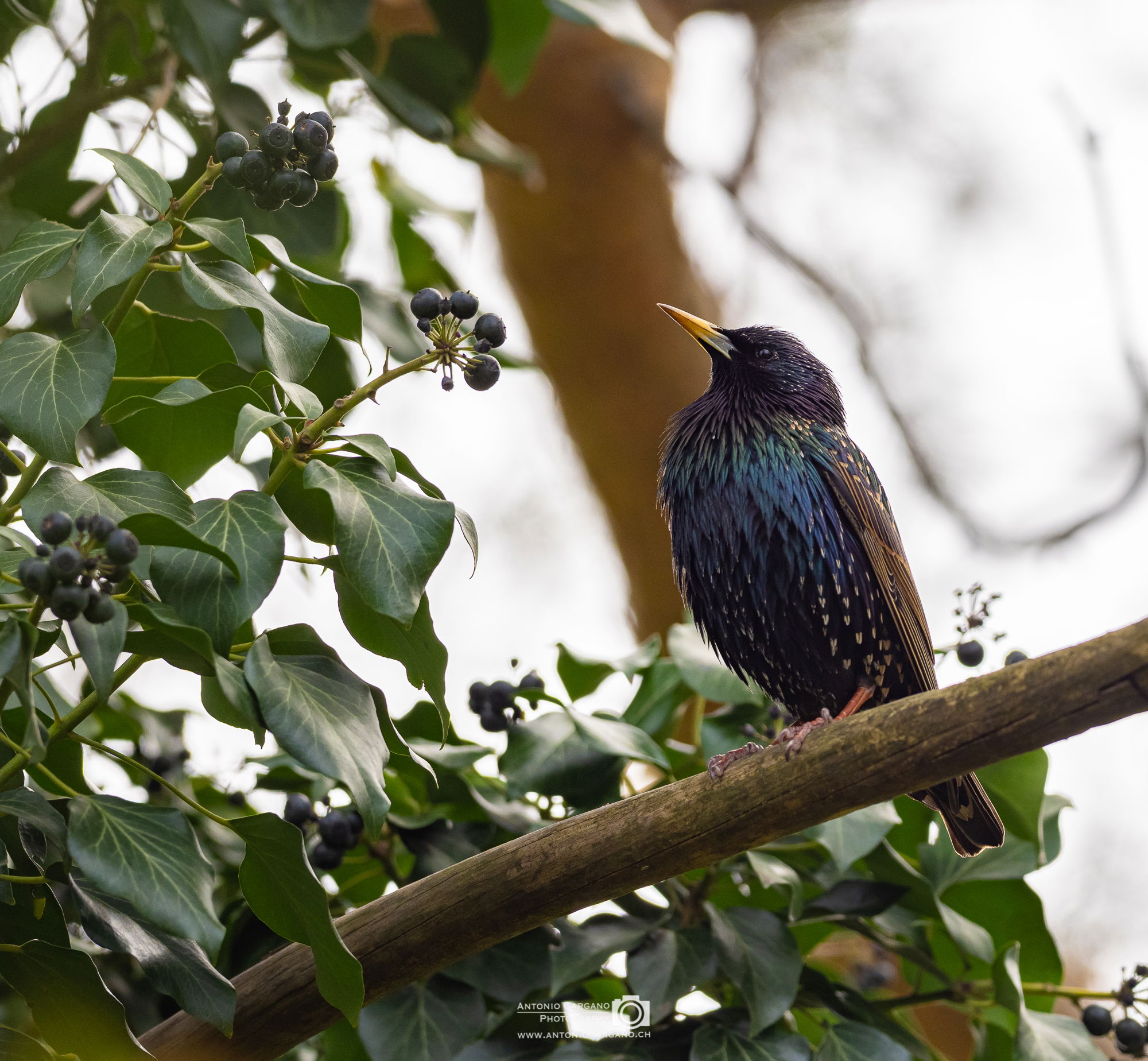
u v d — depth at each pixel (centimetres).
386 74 864
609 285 1448
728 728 723
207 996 473
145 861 431
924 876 691
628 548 1490
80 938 612
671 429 898
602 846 516
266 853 459
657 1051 623
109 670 393
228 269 481
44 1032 478
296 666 468
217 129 755
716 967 619
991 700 476
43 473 450
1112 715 462
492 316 467
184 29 708
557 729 654
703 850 516
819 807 505
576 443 1504
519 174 919
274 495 495
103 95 783
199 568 441
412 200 939
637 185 1437
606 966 673
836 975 834
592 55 1405
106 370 447
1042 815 715
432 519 453
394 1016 601
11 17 793
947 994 681
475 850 659
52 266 466
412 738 675
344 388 786
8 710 519
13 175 779
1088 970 1384
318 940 461
